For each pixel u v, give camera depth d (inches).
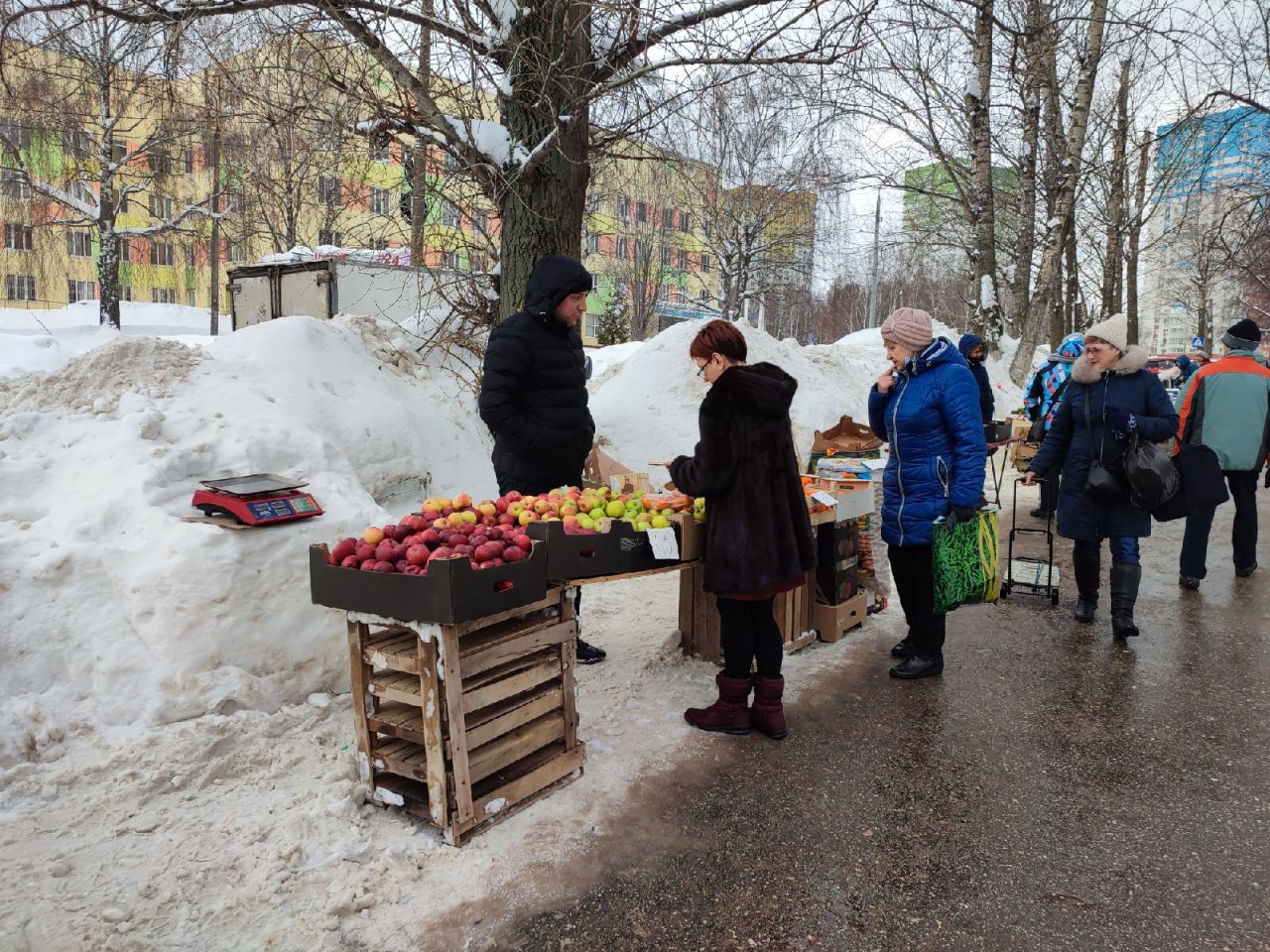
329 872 99.5
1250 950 90.3
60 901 91.0
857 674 175.2
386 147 258.8
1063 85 646.5
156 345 194.2
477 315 278.2
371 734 113.7
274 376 206.4
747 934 92.2
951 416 159.3
